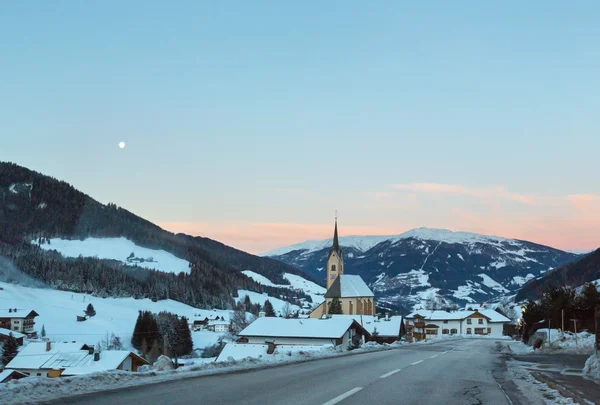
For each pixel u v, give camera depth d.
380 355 29.11
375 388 13.71
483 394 13.61
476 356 32.34
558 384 16.31
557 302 55.56
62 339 133.75
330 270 164.38
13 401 9.37
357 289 163.12
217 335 153.88
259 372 16.62
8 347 78.00
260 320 62.00
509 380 17.64
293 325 60.06
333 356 26.53
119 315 183.38
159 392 11.34
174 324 124.12
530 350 47.47
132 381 12.93
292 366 19.41
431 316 150.38
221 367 17.77
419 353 33.09
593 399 13.08
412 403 11.50
